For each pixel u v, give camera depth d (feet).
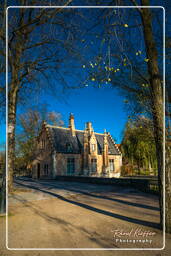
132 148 105.09
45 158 100.89
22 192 49.52
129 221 24.27
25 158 116.26
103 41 19.19
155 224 22.56
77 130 118.62
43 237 19.62
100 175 111.55
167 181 20.08
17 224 23.71
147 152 100.53
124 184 63.67
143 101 22.13
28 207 32.89
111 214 27.86
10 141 38.86
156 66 21.20
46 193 48.21
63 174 97.25
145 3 20.97
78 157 105.60
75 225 23.26
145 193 49.03
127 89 25.63
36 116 111.86
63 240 18.85
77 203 36.24
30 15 30.42
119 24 19.30
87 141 107.65
